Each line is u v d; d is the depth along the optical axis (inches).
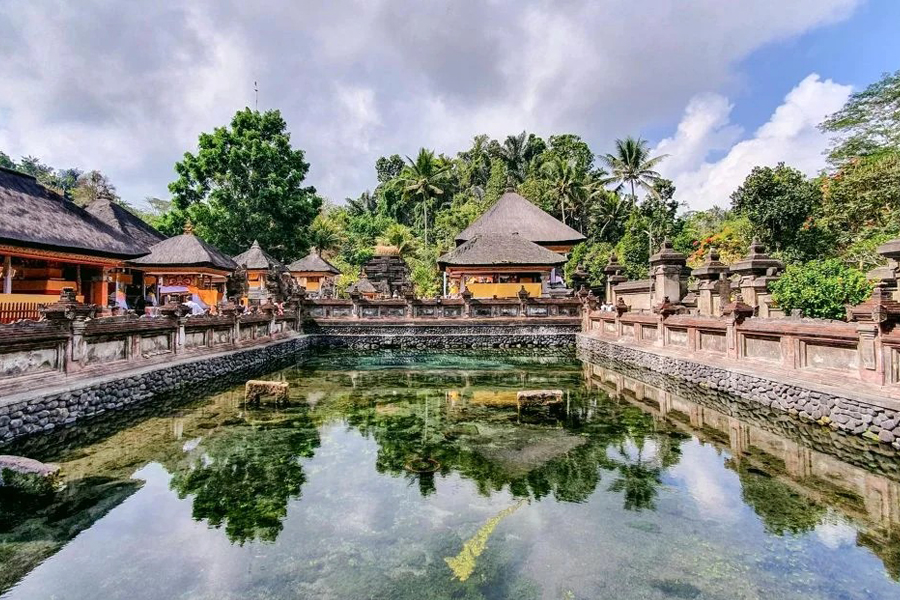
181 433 303.7
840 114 936.3
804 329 304.2
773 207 799.1
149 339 400.2
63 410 290.5
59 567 154.9
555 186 1808.6
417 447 277.7
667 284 637.9
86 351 328.8
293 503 204.1
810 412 288.8
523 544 169.6
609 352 632.4
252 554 163.6
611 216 1764.3
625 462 249.8
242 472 239.5
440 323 824.3
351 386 466.3
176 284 856.9
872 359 255.1
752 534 174.2
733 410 354.0
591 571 152.3
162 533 177.8
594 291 1168.2
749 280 538.3
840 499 199.6
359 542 171.6
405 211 2495.1
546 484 223.1
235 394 426.3
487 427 318.0
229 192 1405.0
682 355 455.8
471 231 1282.0
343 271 1861.5
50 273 602.2
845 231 792.3
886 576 147.7
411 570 153.5
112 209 896.9
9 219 490.6
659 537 173.2
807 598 137.7
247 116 1427.2
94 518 189.0
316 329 824.9
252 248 1229.7
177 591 142.4
